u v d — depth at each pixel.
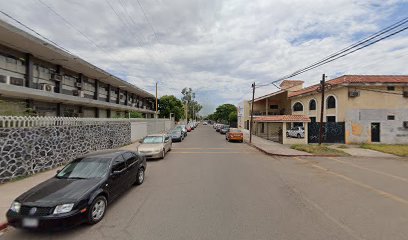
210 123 127.75
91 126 15.19
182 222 5.33
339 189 8.10
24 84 17.28
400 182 9.16
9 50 16.11
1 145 8.30
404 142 22.97
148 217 5.65
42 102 19.70
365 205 6.51
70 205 4.92
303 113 32.44
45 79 19.73
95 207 5.47
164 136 16.66
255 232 4.83
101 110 30.58
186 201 6.76
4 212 5.87
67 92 22.78
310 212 5.95
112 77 27.55
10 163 8.66
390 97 23.23
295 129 28.66
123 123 21.70
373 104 23.25
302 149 18.33
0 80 15.28
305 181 9.19
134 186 8.41
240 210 6.05
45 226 4.71
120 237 4.71
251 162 13.59
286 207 6.29
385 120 23.11
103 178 6.10
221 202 6.66
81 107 25.62
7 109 10.61
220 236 4.66
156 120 37.59
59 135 11.55
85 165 6.63
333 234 4.77
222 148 20.67
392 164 13.32
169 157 15.38
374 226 5.16
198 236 4.67
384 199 7.06
